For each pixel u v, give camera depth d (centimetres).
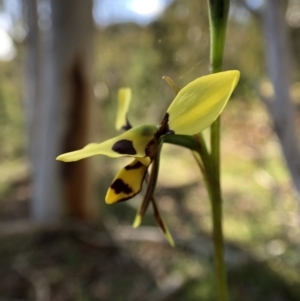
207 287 15
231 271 16
